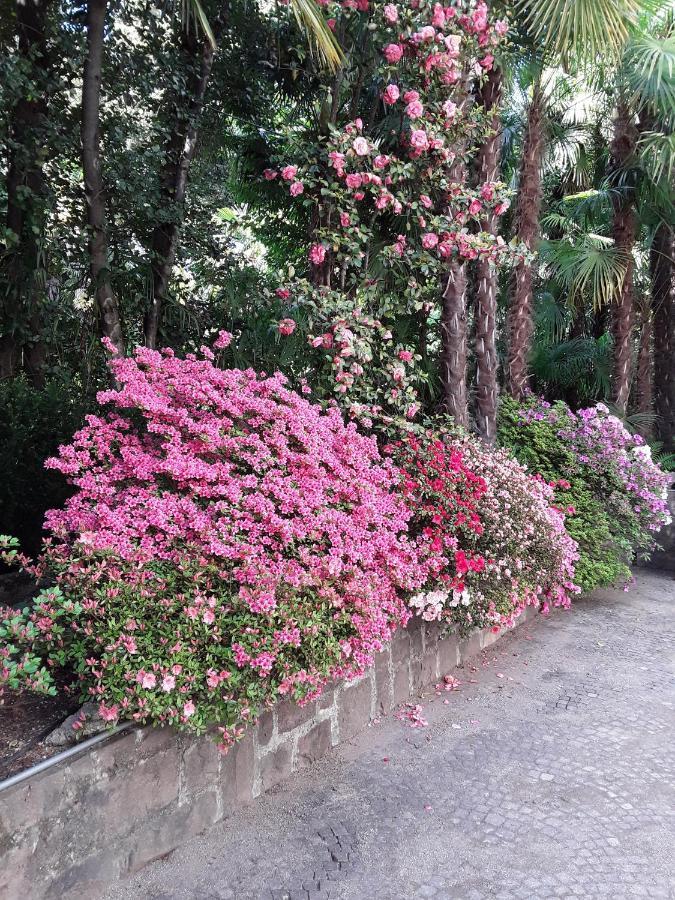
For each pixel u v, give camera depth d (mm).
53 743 1947
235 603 2277
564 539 4414
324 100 4520
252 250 6797
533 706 3256
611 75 6578
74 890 1843
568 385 8547
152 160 4711
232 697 2189
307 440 3045
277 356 4812
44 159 4277
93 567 2219
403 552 3135
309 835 2211
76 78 4512
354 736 2943
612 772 2617
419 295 4582
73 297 5078
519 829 2240
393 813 2340
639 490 5336
